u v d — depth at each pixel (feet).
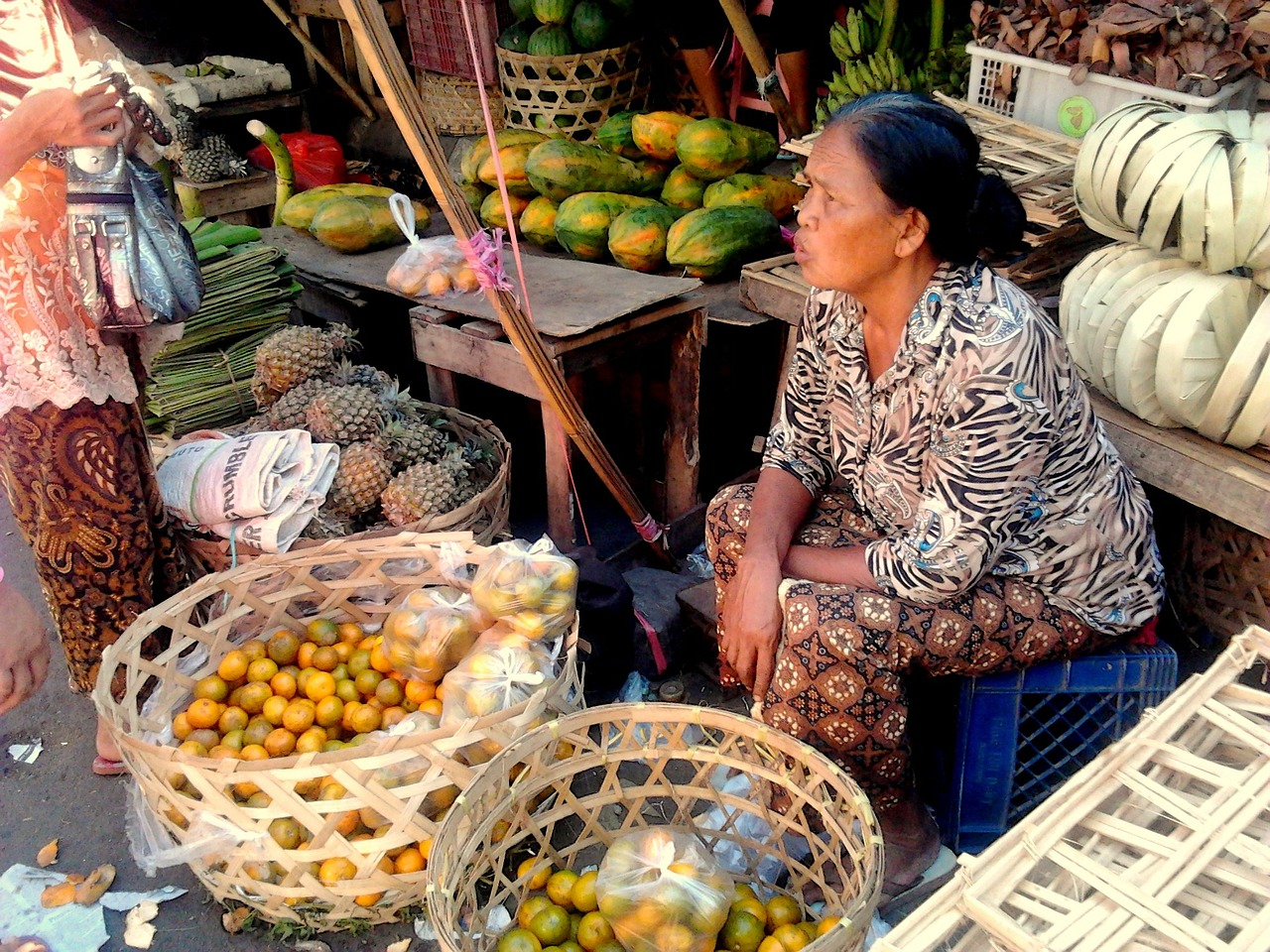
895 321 5.74
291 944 6.44
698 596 8.40
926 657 5.80
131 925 6.54
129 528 6.92
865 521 6.91
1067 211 7.76
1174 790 4.31
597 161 10.90
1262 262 6.26
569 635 6.99
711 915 5.20
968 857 3.97
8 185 5.86
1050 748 6.47
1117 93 8.21
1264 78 7.72
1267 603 7.36
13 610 4.25
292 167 12.94
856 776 6.07
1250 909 3.81
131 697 6.44
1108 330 6.86
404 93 6.14
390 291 9.66
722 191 10.66
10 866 7.06
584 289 8.98
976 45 9.23
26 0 5.72
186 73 17.17
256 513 7.69
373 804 5.72
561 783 5.95
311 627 7.23
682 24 12.41
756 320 9.20
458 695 6.33
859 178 5.13
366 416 8.51
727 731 5.91
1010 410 5.36
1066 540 5.94
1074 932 3.70
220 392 9.99
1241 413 6.39
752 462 11.09
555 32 12.20
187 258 6.53
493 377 8.82
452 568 7.24
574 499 9.05
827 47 12.76
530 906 5.68
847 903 5.49
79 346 6.28
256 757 6.51
